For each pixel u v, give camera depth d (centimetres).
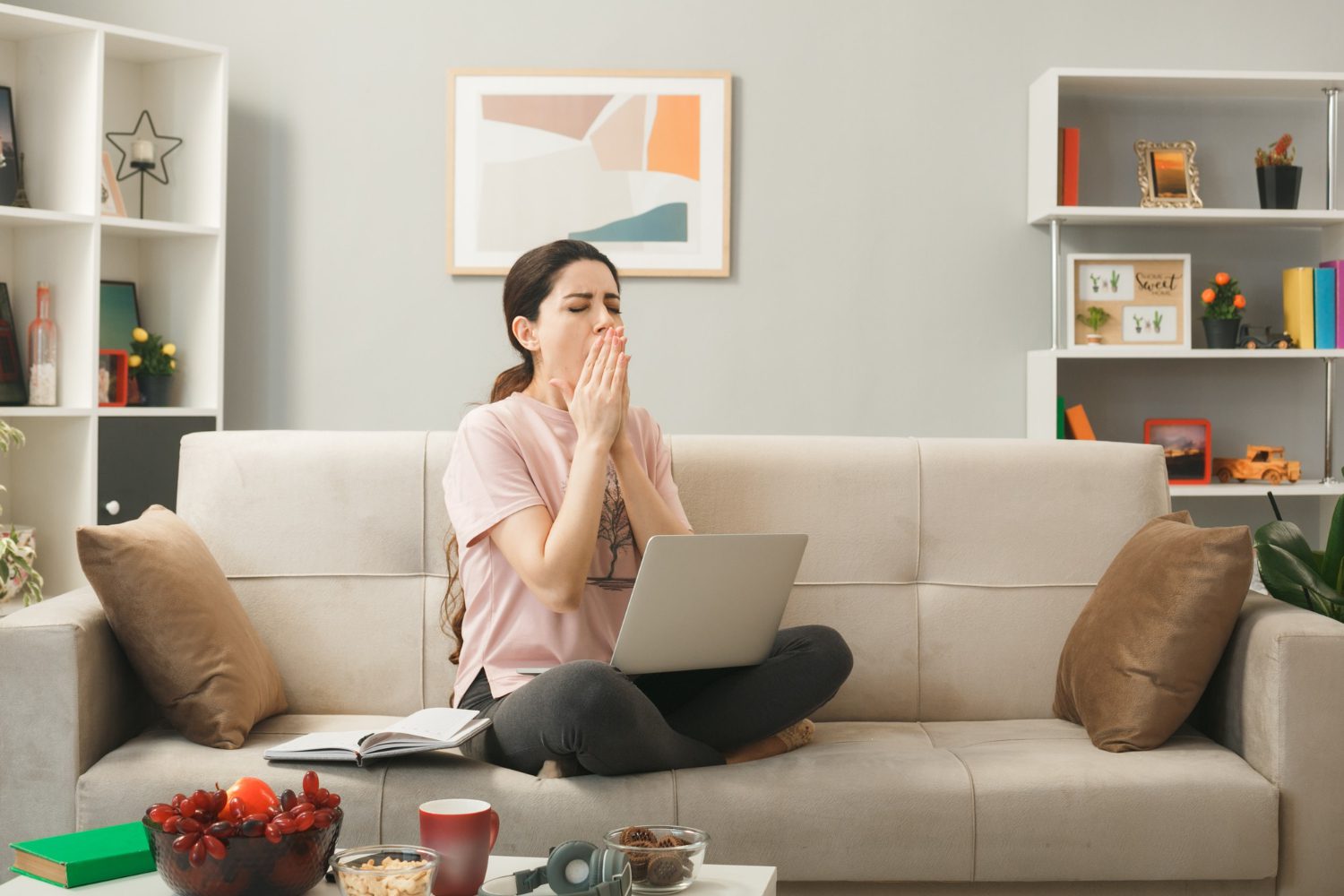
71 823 167
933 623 215
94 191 310
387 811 163
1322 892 169
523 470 189
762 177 347
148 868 123
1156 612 186
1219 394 349
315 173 348
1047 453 223
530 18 346
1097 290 336
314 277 349
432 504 213
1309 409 348
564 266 200
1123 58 345
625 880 116
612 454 193
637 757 166
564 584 177
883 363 348
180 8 348
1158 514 220
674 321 348
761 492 216
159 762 169
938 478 219
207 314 334
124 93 338
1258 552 215
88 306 311
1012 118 345
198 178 335
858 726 207
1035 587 217
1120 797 168
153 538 184
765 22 346
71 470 315
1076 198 333
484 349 349
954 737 198
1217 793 168
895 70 346
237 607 196
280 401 350
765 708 177
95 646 174
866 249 347
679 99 344
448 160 345
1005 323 347
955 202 346
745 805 166
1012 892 172
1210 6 345
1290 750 170
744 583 175
